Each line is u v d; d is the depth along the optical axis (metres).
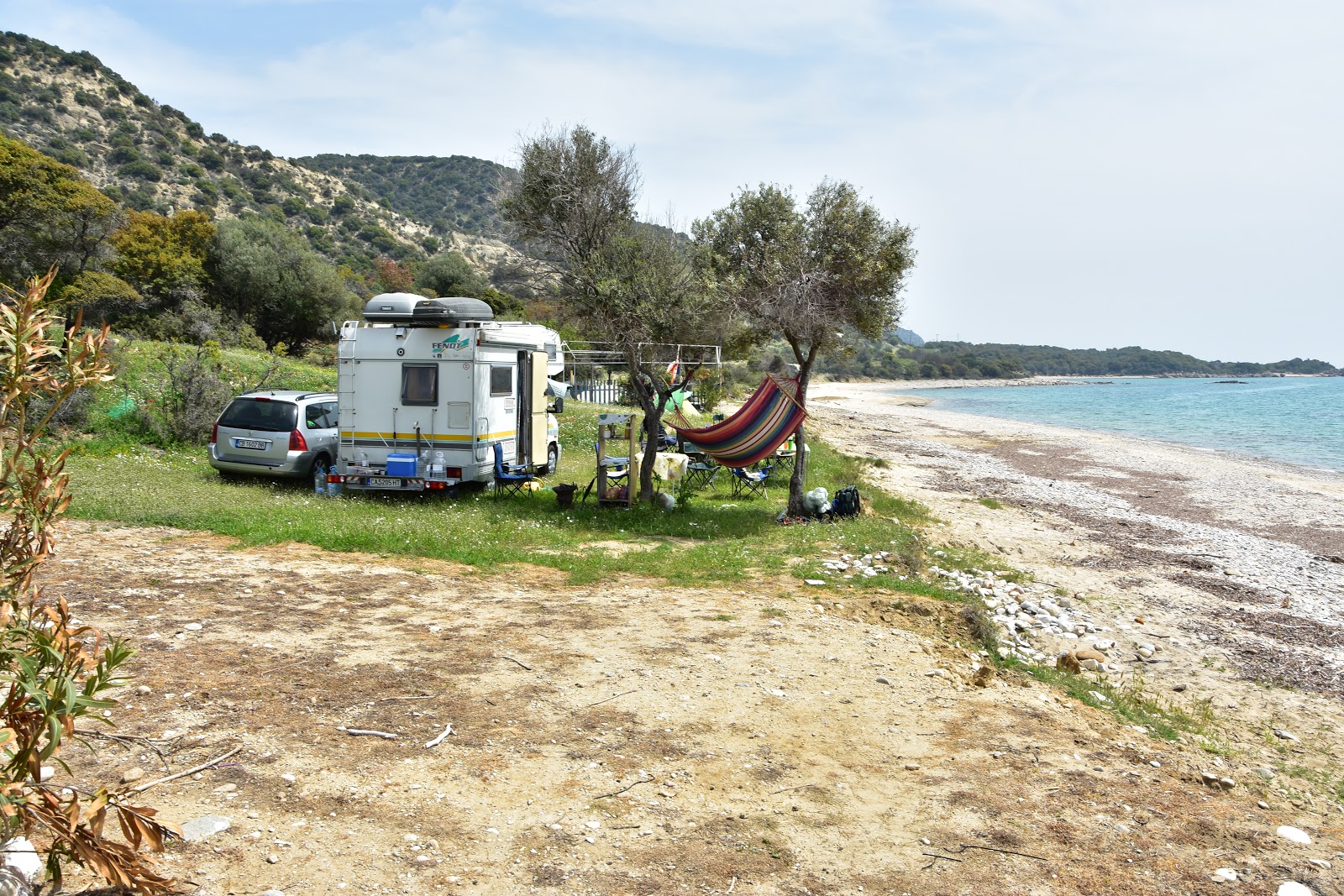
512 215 14.39
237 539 9.96
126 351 20.56
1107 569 13.48
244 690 5.32
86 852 2.88
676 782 4.64
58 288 34.41
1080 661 8.94
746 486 16.56
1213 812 4.87
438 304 13.41
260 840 3.68
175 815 3.79
